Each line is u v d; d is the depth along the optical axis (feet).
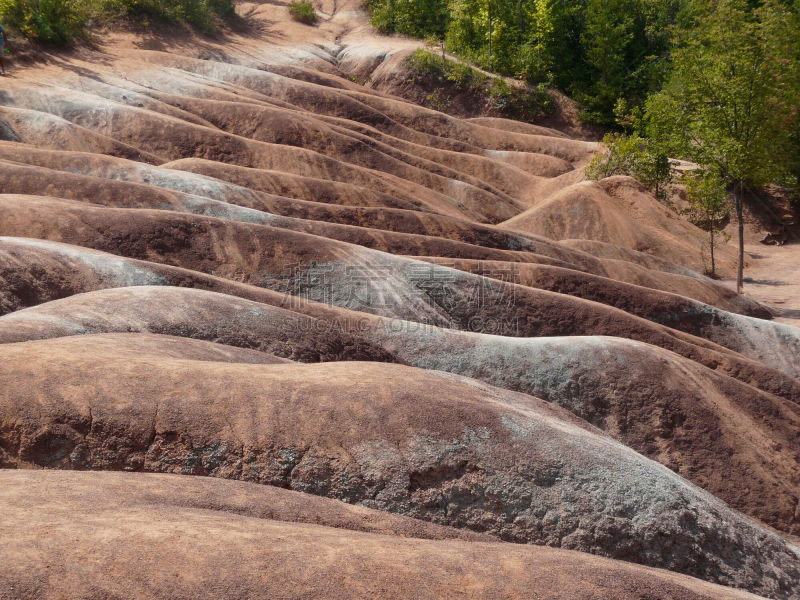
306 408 17.49
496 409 18.80
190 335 24.95
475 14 145.59
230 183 59.82
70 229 37.78
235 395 17.48
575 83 145.18
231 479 15.83
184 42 113.09
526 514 16.71
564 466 17.56
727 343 44.37
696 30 68.18
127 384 17.11
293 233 42.14
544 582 11.49
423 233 57.11
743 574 17.48
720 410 30.19
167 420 16.51
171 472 15.98
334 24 155.02
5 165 47.32
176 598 9.86
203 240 40.09
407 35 149.38
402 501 16.33
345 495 16.30
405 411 17.71
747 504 27.81
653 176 88.02
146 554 10.43
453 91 134.72
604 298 45.06
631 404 29.86
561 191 77.71
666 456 28.89
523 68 140.77
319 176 73.26
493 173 94.58
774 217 91.61
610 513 16.99
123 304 25.22
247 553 10.92
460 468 16.93
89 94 78.84
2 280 29.09
